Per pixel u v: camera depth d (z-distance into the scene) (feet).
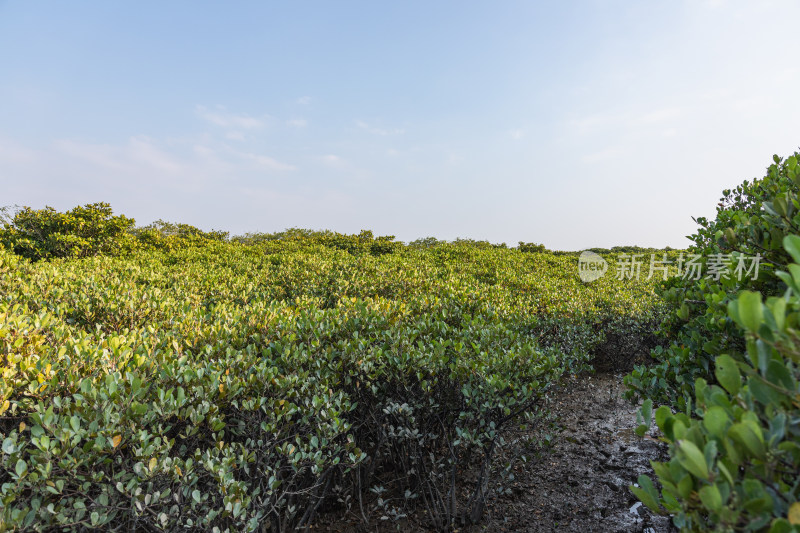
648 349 23.06
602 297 27.27
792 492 3.78
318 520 11.14
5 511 5.99
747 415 4.01
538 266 43.60
